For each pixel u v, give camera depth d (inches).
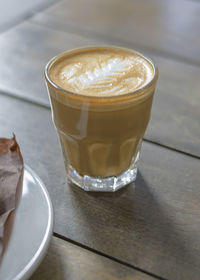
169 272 13.2
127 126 14.7
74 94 14.1
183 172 16.1
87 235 14.1
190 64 21.9
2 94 19.5
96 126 14.5
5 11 26.5
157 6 28.0
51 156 16.7
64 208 14.9
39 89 20.0
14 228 13.2
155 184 15.7
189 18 26.3
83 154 15.3
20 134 17.5
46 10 26.8
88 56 16.3
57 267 13.3
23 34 24.0
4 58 22.0
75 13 26.5
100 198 15.2
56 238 14.0
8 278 12.2
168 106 19.1
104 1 28.5
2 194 13.5
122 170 15.9
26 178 14.4
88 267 13.3
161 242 13.9
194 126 18.1
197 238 14.1
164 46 23.3
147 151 16.9
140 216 14.6
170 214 14.7
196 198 15.2
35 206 13.7
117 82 15.1
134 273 13.2
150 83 14.5
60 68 15.7
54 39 23.7
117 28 24.9
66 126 14.9
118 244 13.9
